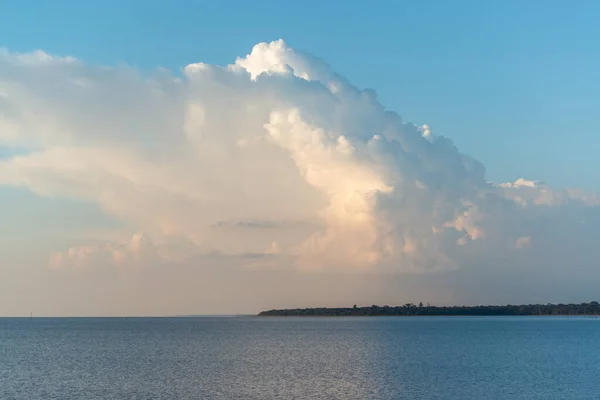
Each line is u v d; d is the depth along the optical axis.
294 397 77.06
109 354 143.25
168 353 146.38
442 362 120.06
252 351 152.62
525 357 130.75
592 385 85.88
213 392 80.88
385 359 127.56
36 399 75.31
